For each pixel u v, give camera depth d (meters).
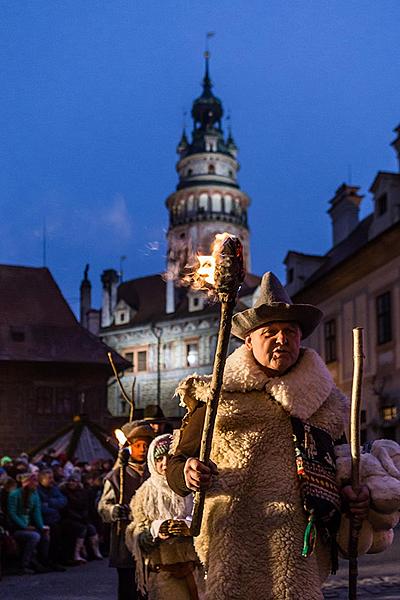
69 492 12.52
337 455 2.71
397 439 22.25
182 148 81.44
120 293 66.00
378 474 2.64
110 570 11.27
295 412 2.65
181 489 2.66
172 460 2.72
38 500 11.46
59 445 19.75
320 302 28.80
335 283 27.20
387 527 2.65
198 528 2.49
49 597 8.59
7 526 11.12
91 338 37.59
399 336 22.56
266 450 2.65
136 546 4.36
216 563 2.58
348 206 34.59
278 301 2.78
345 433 2.81
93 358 36.25
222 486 2.62
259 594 2.53
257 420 2.67
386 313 23.56
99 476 14.11
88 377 36.09
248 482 2.62
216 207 75.44
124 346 61.25
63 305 38.97
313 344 29.22
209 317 56.69
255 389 2.71
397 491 2.59
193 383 2.79
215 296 2.42
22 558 10.98
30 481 11.31
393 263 23.09
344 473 2.64
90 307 57.22
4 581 10.16
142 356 60.25
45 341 36.56
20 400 34.91
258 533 2.57
